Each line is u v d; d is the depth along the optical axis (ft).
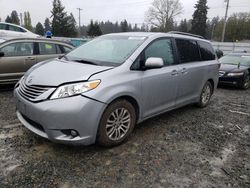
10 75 20.89
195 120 16.61
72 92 9.85
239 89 30.86
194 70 16.52
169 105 14.90
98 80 10.43
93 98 10.05
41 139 12.02
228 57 35.17
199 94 18.20
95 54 13.30
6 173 9.28
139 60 12.40
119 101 11.29
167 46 14.56
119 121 11.60
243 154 12.16
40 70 11.63
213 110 19.44
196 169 10.46
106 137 11.07
